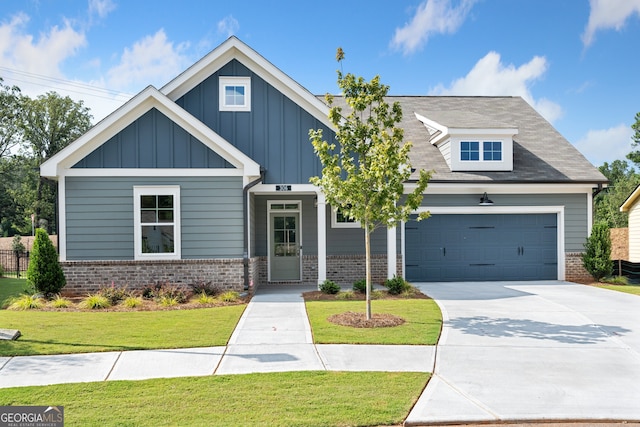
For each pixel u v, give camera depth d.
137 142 12.83
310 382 5.85
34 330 8.50
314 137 9.64
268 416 4.81
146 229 12.84
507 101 20.69
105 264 12.62
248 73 13.98
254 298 12.25
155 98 12.71
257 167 12.87
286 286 15.12
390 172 8.86
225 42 13.76
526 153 16.75
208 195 12.95
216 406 5.07
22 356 6.96
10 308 10.77
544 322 9.26
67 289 12.55
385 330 8.48
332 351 7.25
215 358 6.89
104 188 12.73
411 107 19.92
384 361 6.77
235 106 13.90
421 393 5.57
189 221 12.90
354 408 5.05
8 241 37.59
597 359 6.95
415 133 17.86
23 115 46.28
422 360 6.83
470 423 4.88
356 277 15.77
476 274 15.59
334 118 9.66
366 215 9.13
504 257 15.66
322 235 13.69
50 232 49.81
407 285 12.93
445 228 15.51
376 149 9.18
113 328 8.70
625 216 33.12
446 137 15.96
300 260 15.92
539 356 7.07
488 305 10.98
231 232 12.95
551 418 4.96
